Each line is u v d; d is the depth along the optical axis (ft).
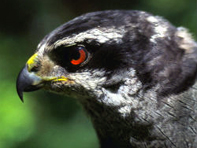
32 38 55.01
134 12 19.60
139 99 18.29
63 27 18.92
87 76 18.62
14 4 56.59
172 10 46.88
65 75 19.11
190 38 19.85
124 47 18.22
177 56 18.74
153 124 18.35
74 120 42.50
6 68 46.80
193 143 18.26
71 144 40.16
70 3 57.57
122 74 18.30
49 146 40.34
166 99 18.17
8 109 40.22
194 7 45.91
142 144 19.10
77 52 18.30
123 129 19.45
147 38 18.56
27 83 19.69
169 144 18.43
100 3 57.77
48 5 55.72
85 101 20.26
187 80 18.43
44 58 19.43
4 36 54.24
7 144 39.40
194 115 18.22
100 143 22.18
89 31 18.11
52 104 44.14
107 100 18.74
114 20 18.66
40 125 42.47
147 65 18.21
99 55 18.28
